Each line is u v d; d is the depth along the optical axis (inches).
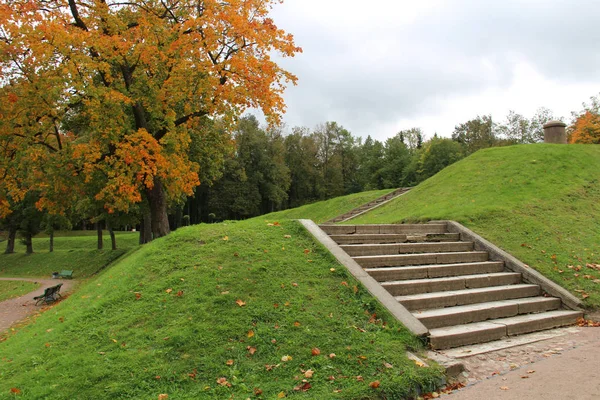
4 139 568.7
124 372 171.2
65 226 1481.3
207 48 595.2
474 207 469.1
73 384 165.5
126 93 613.6
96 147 606.9
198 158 879.7
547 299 294.7
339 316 213.9
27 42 524.4
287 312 212.8
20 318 556.7
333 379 168.2
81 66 547.2
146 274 259.1
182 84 589.6
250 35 604.1
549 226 424.2
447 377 180.2
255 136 2149.4
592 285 317.4
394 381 166.9
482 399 160.7
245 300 221.5
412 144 3110.2
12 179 620.1
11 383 173.5
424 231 394.6
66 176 622.2
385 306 224.1
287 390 161.2
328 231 335.3
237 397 157.5
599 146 690.2
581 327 265.6
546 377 178.1
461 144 2300.7
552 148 654.5
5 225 1584.6
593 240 402.3
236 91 608.4
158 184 729.6
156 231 724.7
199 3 643.5
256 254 272.4
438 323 232.5
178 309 215.8
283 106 657.6
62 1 625.0
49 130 636.1
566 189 517.0
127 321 209.9
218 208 2121.1
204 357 179.9
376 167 2588.6
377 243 339.0
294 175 2539.4
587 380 172.4
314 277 248.1
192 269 255.3
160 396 157.3
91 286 385.4
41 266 1316.4
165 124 652.7
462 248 362.3
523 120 2054.6
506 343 226.7
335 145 2714.1
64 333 208.1
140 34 605.0
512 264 335.3
